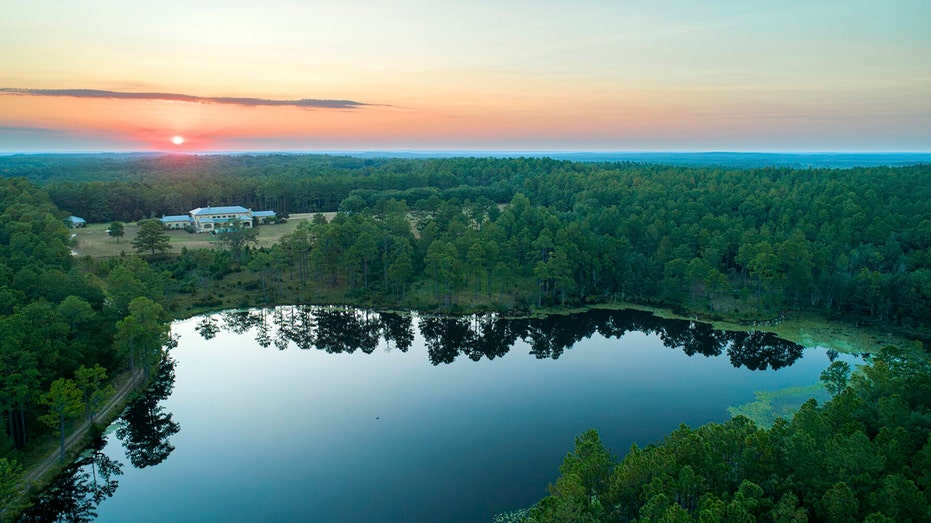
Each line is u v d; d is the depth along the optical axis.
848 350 110.31
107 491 65.94
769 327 123.31
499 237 150.62
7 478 55.03
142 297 91.69
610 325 129.50
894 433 53.06
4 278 97.69
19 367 69.94
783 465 51.94
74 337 86.25
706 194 189.25
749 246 139.50
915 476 48.84
